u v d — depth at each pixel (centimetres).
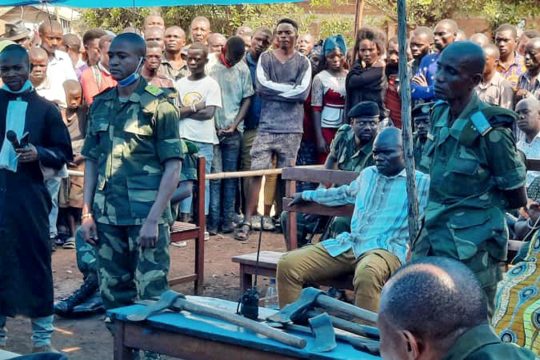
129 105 496
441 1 1405
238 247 873
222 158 924
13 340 595
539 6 1391
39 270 528
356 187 552
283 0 933
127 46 491
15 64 523
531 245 404
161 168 502
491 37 1410
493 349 204
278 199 935
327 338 348
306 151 936
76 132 859
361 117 634
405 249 520
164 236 502
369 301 499
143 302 407
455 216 407
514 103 840
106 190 502
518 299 391
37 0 953
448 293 205
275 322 371
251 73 952
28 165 524
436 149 421
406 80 392
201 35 1048
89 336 603
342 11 1598
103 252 507
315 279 540
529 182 591
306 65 902
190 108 871
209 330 363
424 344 206
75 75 904
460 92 404
